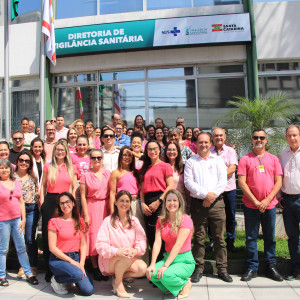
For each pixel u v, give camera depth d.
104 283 3.76
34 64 8.29
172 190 3.50
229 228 4.37
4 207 3.72
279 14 7.52
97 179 3.90
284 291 3.38
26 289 3.58
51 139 5.21
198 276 3.71
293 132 3.75
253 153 3.91
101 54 7.95
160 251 3.77
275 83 7.70
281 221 4.95
